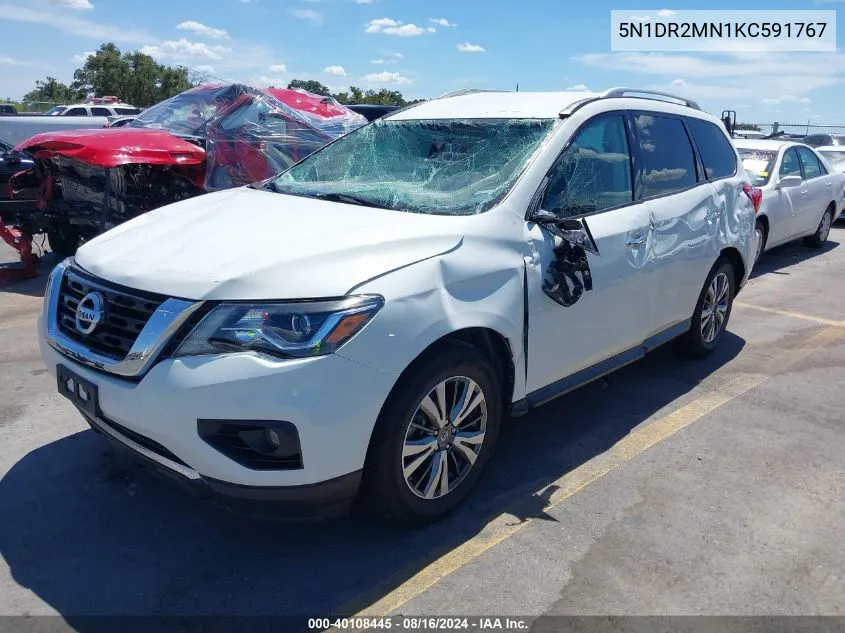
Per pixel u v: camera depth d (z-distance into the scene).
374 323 2.73
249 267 2.75
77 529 3.20
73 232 8.53
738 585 2.92
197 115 8.27
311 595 2.82
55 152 6.93
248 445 2.67
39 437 4.06
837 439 4.26
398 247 3.00
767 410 4.67
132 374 2.73
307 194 3.88
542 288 3.49
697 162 5.02
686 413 4.59
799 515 3.44
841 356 5.75
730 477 3.79
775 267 9.38
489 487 3.65
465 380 3.18
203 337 2.65
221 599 2.78
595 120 4.03
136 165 7.40
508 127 3.95
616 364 4.24
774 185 9.08
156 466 2.83
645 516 3.40
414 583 2.90
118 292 2.89
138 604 2.75
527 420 4.46
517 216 3.44
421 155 4.03
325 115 9.75
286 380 2.59
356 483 2.84
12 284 7.70
